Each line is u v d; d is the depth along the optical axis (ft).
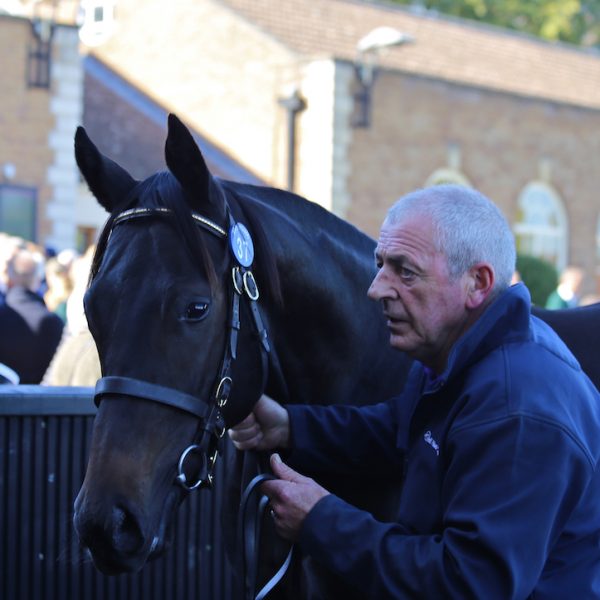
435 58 80.59
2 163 62.90
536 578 6.93
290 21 79.15
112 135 85.40
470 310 7.73
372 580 7.38
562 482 6.97
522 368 7.31
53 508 12.76
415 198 7.81
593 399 7.65
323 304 9.55
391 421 9.36
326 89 70.59
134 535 7.36
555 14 114.52
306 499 7.78
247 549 8.73
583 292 86.84
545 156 83.97
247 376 8.51
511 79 83.30
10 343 20.93
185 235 7.85
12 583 12.48
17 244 27.43
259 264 8.81
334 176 70.54
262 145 75.72
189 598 13.98
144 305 7.67
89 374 17.37
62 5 65.16
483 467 7.03
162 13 84.64
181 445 7.76
